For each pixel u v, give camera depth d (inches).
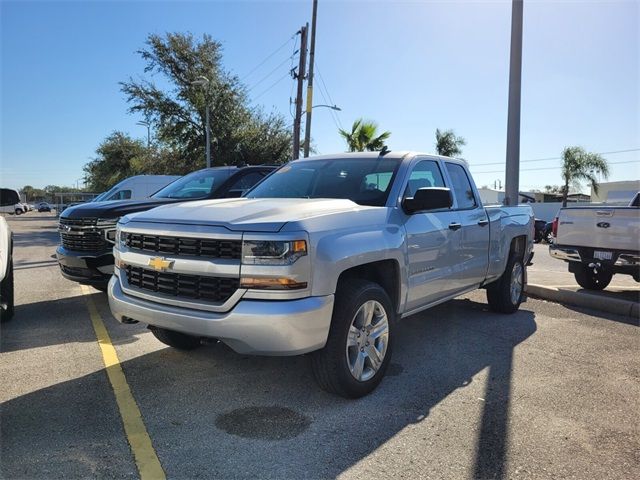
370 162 195.3
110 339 209.3
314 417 140.8
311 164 212.1
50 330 223.6
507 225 252.7
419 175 195.0
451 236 199.2
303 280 133.0
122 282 163.5
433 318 254.4
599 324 243.8
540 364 185.8
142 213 166.7
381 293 157.4
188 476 112.0
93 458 118.3
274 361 183.2
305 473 114.0
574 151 1465.3
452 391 160.2
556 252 333.4
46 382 163.0
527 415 144.0
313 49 719.7
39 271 409.1
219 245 138.3
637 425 138.9
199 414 141.8
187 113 1290.6
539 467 118.2
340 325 143.3
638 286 362.3
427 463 118.9
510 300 261.3
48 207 3056.1
